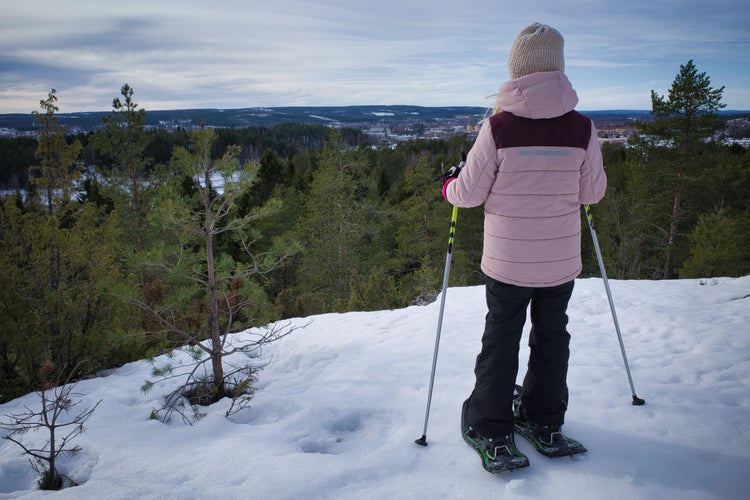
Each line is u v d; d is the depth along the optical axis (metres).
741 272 16.11
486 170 2.11
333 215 19.75
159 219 3.64
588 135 2.09
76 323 6.22
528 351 3.94
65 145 12.12
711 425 2.47
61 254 7.46
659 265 20.53
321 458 2.38
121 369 5.42
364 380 3.54
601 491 2.00
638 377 3.18
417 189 20.97
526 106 1.99
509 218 2.13
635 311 4.86
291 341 5.11
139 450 2.72
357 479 2.17
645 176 18.42
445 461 2.29
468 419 2.35
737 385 2.99
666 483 2.04
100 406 3.64
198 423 3.14
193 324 5.71
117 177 16.45
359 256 19.62
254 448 2.55
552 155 2.05
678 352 3.76
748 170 22.59
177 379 4.30
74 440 2.94
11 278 6.75
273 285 18.28
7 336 5.95
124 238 15.44
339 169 19.86
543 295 2.24
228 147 3.81
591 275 21.20
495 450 2.17
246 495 2.07
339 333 5.11
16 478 2.73
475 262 23.11
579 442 2.39
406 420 2.83
